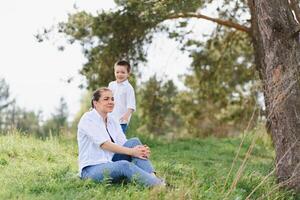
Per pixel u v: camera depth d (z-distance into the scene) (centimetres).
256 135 820
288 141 862
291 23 882
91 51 1820
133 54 1805
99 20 1769
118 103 998
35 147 1100
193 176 822
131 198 702
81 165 796
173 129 2864
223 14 1816
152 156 1244
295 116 862
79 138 802
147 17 1605
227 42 2002
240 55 2133
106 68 1819
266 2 891
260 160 1377
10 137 1191
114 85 1010
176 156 1267
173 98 2225
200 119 2370
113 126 829
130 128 1509
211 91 2183
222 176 874
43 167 919
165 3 1545
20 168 912
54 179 804
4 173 858
